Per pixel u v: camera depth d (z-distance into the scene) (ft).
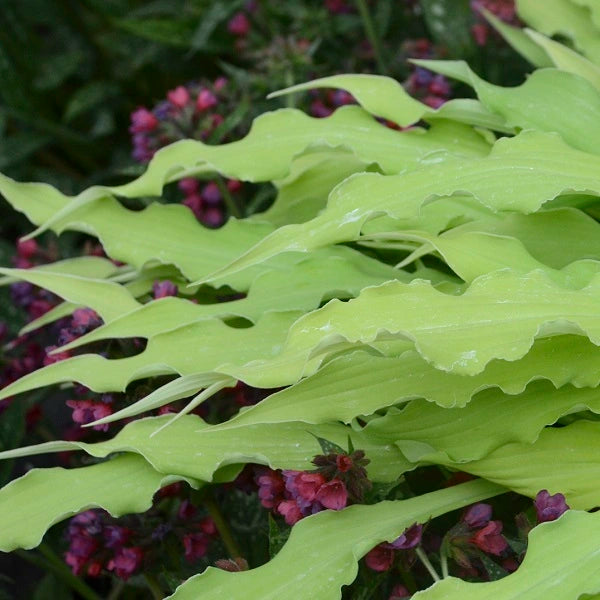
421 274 2.72
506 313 2.42
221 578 2.40
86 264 2.93
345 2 3.74
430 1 3.55
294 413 2.45
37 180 4.07
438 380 2.47
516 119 2.77
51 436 3.33
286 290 2.70
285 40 3.53
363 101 2.81
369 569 2.55
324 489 2.44
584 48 3.04
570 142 2.75
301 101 3.33
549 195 2.56
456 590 2.31
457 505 2.49
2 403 3.07
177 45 3.89
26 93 4.08
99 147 4.29
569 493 2.47
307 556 2.42
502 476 2.49
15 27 4.09
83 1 4.26
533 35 2.96
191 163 2.77
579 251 2.67
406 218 2.55
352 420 2.54
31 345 3.13
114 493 2.53
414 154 2.77
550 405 2.49
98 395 2.73
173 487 2.69
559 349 2.48
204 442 2.56
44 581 3.33
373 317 2.40
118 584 3.13
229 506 2.90
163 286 2.77
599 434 2.50
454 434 2.49
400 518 2.46
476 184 2.58
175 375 2.71
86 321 2.76
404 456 2.53
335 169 2.88
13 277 2.92
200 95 3.19
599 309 2.43
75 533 2.75
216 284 2.75
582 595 2.28
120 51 4.09
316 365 2.39
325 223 2.55
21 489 2.53
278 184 2.88
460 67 2.85
